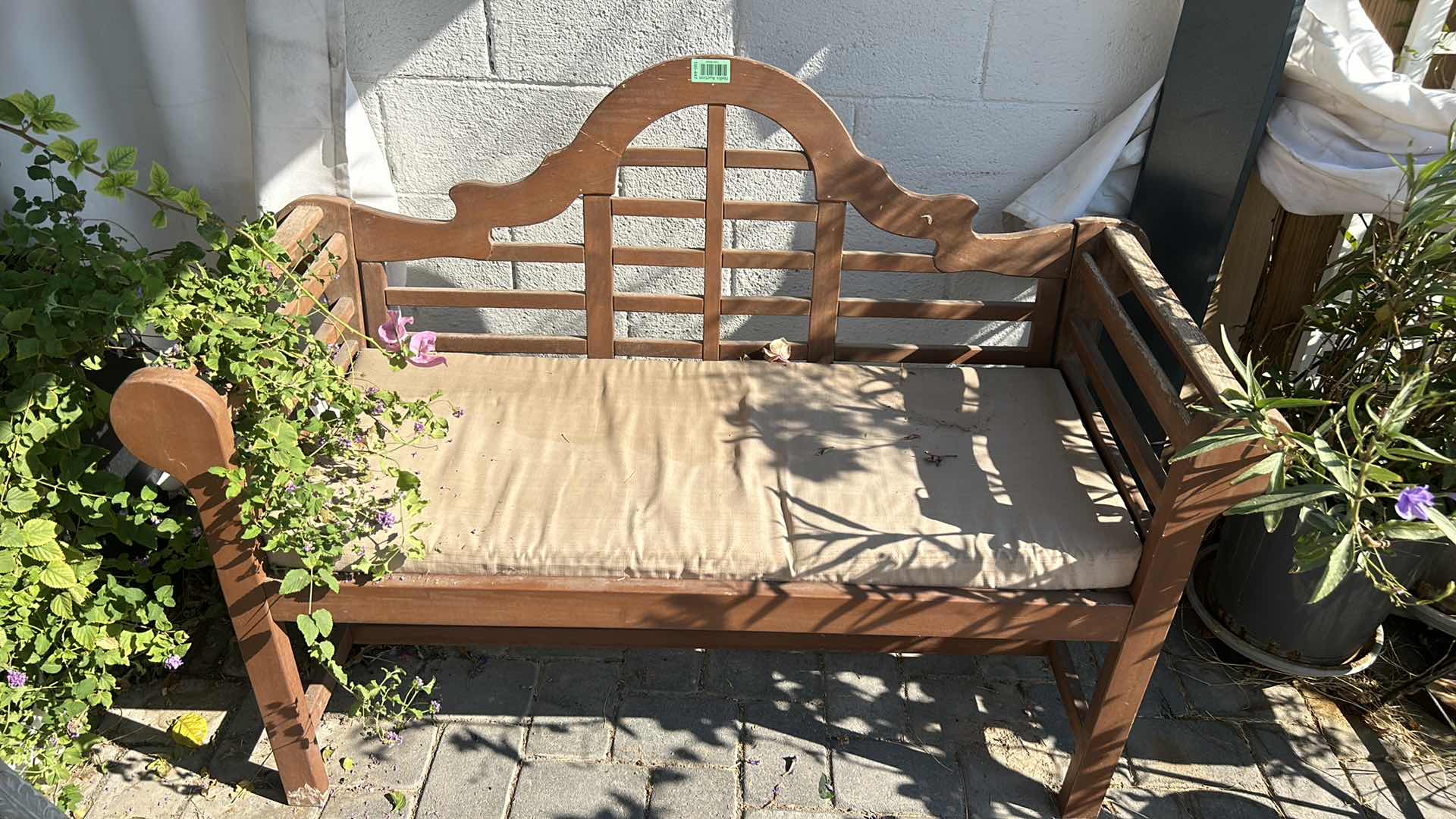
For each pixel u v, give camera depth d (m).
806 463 1.98
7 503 1.77
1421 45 2.23
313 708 1.96
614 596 1.78
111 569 2.25
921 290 2.72
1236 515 2.27
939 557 1.77
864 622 1.80
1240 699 2.30
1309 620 2.18
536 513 1.84
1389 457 1.59
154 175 1.75
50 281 1.78
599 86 2.39
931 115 2.44
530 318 2.76
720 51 2.35
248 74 2.18
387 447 1.96
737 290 2.71
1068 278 2.26
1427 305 1.96
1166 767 2.15
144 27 2.09
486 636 2.04
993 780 2.10
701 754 2.13
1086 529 1.81
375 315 2.29
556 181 2.14
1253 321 2.62
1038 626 1.80
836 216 2.20
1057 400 2.20
